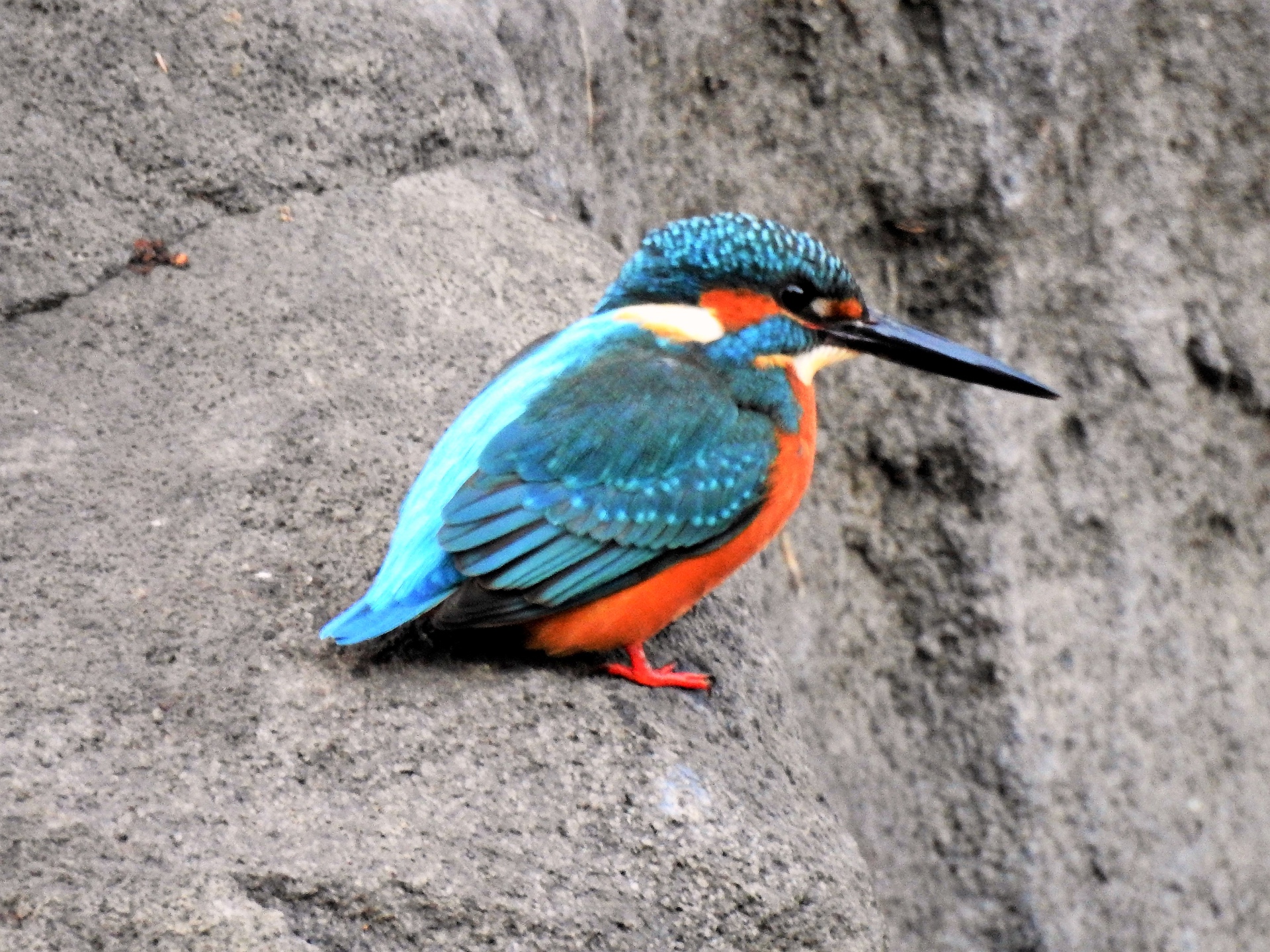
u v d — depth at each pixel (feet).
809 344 26.86
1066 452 47.52
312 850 21.40
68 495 26.09
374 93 34.32
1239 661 49.16
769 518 25.52
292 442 27.99
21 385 28.25
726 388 25.40
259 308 30.66
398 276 32.12
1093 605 47.70
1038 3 44.78
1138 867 47.21
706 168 45.03
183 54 32.71
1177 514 48.62
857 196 46.14
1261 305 48.29
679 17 43.14
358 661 24.17
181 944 20.25
